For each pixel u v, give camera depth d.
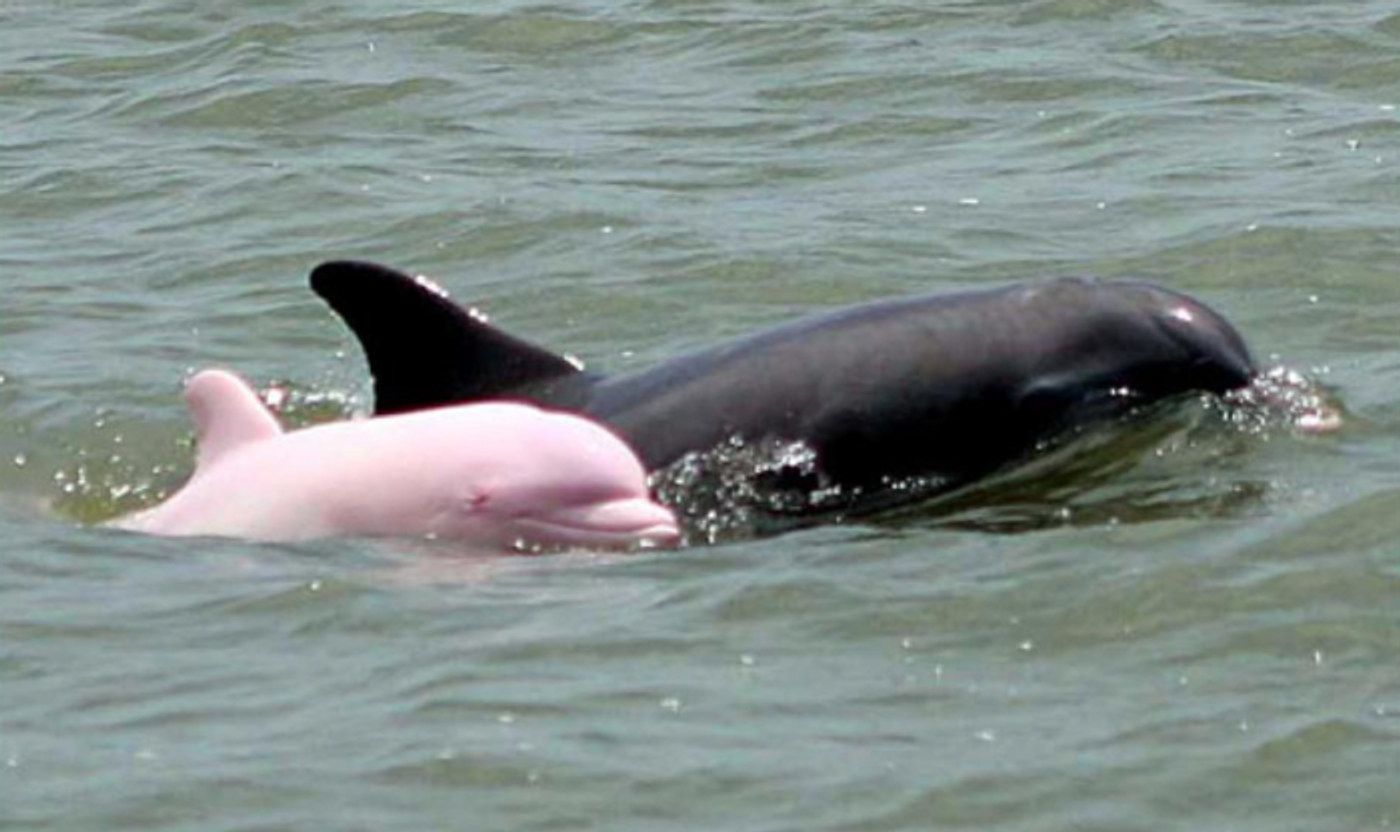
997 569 33.72
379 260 49.06
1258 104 56.22
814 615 32.69
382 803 28.53
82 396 42.00
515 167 53.94
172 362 43.88
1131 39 60.47
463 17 63.59
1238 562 33.50
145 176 54.31
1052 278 38.91
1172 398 38.03
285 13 64.62
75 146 56.50
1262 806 28.33
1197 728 29.72
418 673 31.33
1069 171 52.50
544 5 64.06
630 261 47.94
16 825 28.38
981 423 37.12
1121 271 46.69
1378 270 45.72
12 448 40.09
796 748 29.48
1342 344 42.34
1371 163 51.94
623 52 61.53
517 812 28.33
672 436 36.72
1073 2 62.69
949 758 29.22
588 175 53.19
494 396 37.66
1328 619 32.03
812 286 46.59
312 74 60.31
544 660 31.58
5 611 33.56
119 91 60.22
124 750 29.88
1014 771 28.95
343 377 43.25
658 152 54.66
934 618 32.53
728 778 28.89
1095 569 33.50
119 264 49.41
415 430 35.78
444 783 28.88
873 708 30.42
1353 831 27.86
